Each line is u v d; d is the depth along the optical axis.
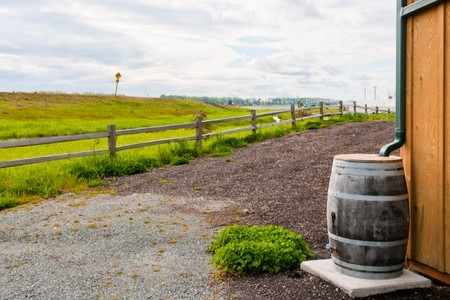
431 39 4.26
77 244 6.20
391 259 4.20
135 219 7.36
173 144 15.09
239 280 4.70
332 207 4.38
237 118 16.28
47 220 7.46
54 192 9.33
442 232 4.16
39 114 64.75
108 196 9.16
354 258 4.27
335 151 12.69
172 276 4.94
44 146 19.83
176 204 8.33
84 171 10.84
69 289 4.67
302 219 6.89
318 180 9.42
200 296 4.40
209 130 20.97
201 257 5.51
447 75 4.08
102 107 84.62
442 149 4.13
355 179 4.20
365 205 4.15
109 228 6.90
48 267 5.33
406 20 4.59
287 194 8.54
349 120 23.12
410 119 4.52
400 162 4.25
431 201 4.29
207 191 9.32
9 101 77.88
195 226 6.89
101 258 5.61
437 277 4.29
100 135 11.81
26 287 4.74
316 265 4.68
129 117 64.12
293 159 11.92
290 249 4.94
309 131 18.36
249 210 7.67
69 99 89.81
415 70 4.46
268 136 17.12
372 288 4.07
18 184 9.51
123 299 4.40
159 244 6.08
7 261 5.58
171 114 79.81
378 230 4.14
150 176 11.02
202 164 12.27
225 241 5.52
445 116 4.11
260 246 4.96
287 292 4.29
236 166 11.60
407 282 4.17
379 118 26.58
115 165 11.29
